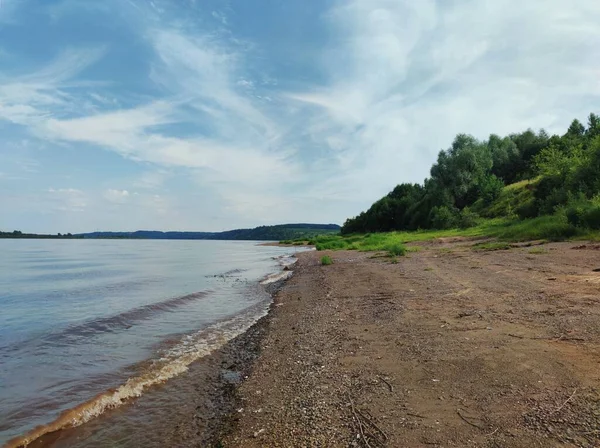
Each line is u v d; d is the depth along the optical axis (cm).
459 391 441
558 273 1113
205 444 420
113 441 441
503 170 7112
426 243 3228
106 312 1252
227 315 1152
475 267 1450
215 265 3509
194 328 993
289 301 1278
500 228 3297
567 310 715
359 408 433
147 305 1325
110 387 603
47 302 1523
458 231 4253
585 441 322
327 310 1026
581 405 378
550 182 3195
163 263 3947
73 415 504
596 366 460
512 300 848
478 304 849
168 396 564
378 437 367
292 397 502
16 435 456
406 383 483
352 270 1883
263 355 716
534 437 336
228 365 692
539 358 504
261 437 406
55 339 908
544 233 2270
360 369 554
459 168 6341
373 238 4878
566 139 5844
